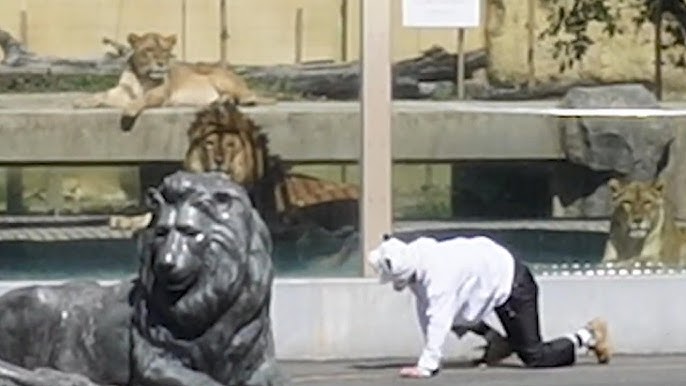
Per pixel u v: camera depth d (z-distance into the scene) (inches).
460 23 620.4
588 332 597.3
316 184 617.0
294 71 616.7
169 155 613.3
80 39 608.7
